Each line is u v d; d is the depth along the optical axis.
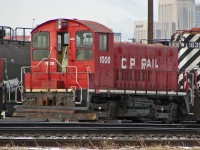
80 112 58.03
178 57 71.06
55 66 61.91
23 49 73.69
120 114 63.66
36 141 42.03
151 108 66.50
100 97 61.50
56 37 62.12
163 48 68.94
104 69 61.28
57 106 58.34
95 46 60.12
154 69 67.69
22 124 51.41
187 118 69.00
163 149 42.12
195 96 68.62
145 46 67.00
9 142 41.56
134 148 41.97
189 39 71.25
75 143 42.31
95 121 58.88
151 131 49.38
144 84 66.38
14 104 69.00
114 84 63.03
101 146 42.47
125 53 64.62
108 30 61.94
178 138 47.72
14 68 71.12
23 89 62.50
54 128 47.31
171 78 69.44
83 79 59.94
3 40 71.62
